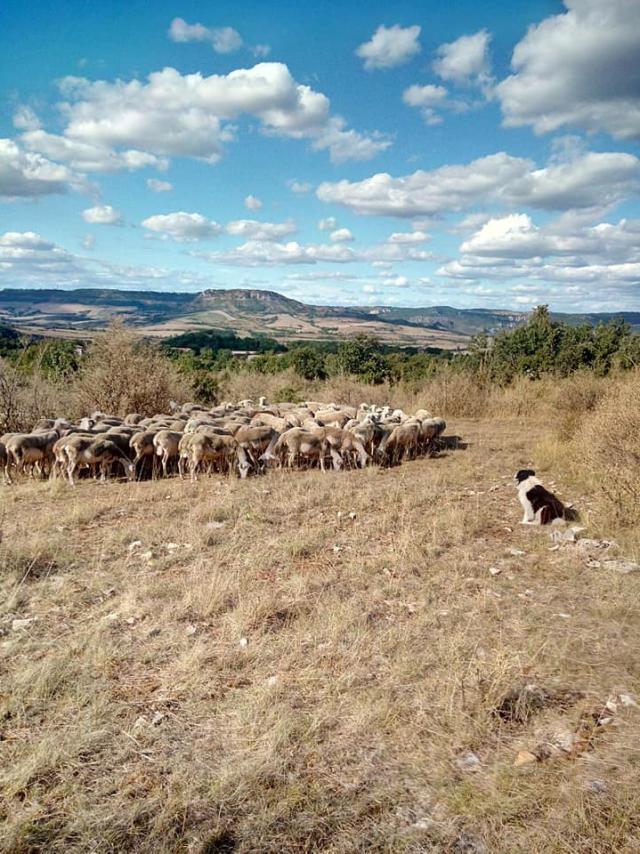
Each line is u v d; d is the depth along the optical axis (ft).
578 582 19.24
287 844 9.24
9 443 33.14
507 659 14.03
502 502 29.99
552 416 55.67
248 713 12.13
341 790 10.31
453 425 59.72
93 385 52.70
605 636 15.58
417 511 27.96
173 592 18.13
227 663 14.21
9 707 12.27
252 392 77.20
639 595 17.81
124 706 12.50
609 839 9.21
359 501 29.40
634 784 10.34
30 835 9.19
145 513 27.27
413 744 11.46
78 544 22.68
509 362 80.64
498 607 17.33
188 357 93.40
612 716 12.32
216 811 9.81
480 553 22.15
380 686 13.24
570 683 13.48
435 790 10.33
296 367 94.58
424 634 15.74
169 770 10.72
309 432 38.06
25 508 28.14
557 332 80.89
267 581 19.27
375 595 18.17
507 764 10.93
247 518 26.07
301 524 25.76
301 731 11.69
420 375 85.51
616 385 48.32
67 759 10.86
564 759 11.05
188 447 35.12
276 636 15.55
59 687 13.08
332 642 15.14
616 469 28.84
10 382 45.37
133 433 38.37
